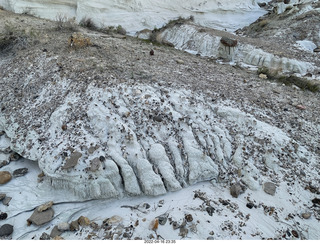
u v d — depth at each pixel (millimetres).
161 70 6453
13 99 5305
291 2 13883
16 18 9453
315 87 7141
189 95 5340
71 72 5566
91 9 11477
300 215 3828
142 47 8555
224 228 3521
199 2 14164
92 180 3742
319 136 5191
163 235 3381
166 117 4637
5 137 4840
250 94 6207
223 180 4250
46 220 3510
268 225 3643
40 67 5969
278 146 4680
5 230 3389
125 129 4254
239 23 14664
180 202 3861
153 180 3891
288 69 8891
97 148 4008
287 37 11398
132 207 3781
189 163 4207
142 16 12617
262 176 4293
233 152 4547
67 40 7492
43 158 4016
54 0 10984
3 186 4035
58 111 4645
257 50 9602
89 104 4699
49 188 3947
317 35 11148
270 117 5453
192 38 11305
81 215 3666
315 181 4312
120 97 4898
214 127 4770
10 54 6777
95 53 6734
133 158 4023
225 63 9398
